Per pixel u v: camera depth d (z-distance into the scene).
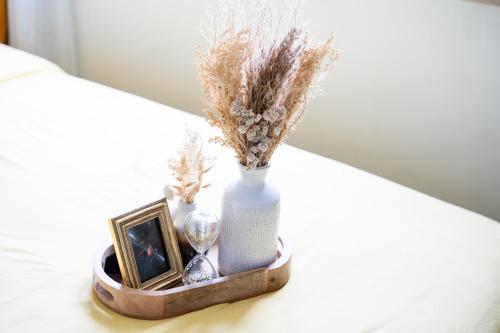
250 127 1.23
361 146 2.44
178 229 1.36
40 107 2.07
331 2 2.30
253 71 1.21
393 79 2.29
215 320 1.26
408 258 1.50
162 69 2.83
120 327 1.23
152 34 2.79
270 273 1.33
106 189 1.67
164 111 2.12
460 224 1.65
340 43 2.33
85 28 2.97
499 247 1.57
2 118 1.98
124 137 1.93
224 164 1.82
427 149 2.33
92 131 1.95
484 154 2.23
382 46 2.27
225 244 1.33
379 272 1.44
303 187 1.74
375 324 1.29
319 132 2.50
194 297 1.27
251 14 1.26
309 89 1.31
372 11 2.24
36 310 1.25
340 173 1.83
